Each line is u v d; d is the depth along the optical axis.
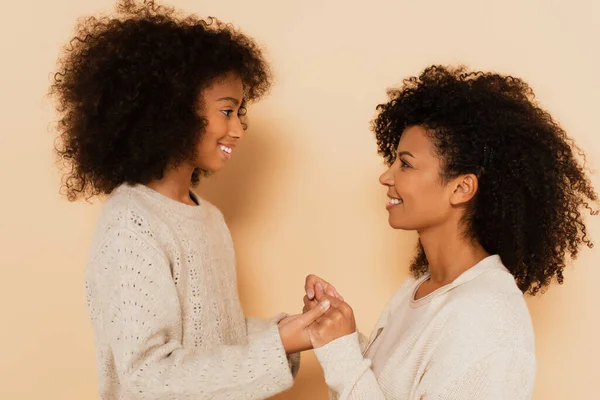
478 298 1.03
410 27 1.84
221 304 1.37
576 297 1.84
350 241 1.95
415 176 1.13
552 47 1.78
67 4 1.92
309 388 2.05
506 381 0.97
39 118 1.96
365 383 1.11
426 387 1.02
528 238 1.14
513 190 1.09
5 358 2.06
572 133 1.79
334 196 1.93
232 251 1.52
